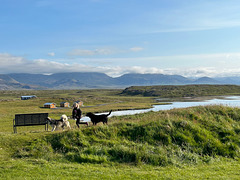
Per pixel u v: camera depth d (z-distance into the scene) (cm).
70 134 1312
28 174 797
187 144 1289
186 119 1644
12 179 735
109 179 783
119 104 9575
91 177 796
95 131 1369
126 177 816
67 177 780
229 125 1617
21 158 1051
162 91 18725
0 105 8012
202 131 1427
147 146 1219
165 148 1224
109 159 1059
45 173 822
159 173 892
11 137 1277
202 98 13238
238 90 17988
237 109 1984
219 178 827
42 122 1747
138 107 7950
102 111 6838
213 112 1888
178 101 11400
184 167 1013
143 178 809
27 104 8600
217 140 1349
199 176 856
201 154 1212
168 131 1398
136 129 1422
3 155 1073
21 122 1702
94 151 1125
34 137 1299
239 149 1274
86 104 9769
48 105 7975
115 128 1422
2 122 3922
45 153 1123
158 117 1698
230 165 1059
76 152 1148
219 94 15988
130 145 1227
